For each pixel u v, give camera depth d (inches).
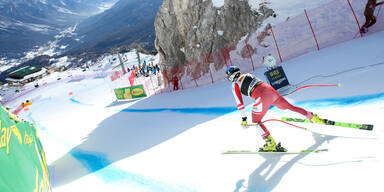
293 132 160.9
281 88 291.0
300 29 530.9
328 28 479.2
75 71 4252.0
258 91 136.3
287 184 113.3
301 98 233.5
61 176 251.6
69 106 1219.9
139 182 172.9
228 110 291.4
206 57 677.3
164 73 809.5
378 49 277.1
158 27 805.2
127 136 329.4
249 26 625.6
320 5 552.7
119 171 207.0
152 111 476.1
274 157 141.8
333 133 142.0
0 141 96.7
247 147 167.6
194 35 717.3
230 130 214.4
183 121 311.4
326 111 179.2
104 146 315.0
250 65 562.3
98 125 500.1
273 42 557.0
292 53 486.6
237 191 123.0
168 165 185.0
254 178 128.3
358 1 472.1
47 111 1283.2
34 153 166.6
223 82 548.1
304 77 303.7
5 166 89.2
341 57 313.7
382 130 126.0
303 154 132.6
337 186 99.9
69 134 501.0
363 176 99.6
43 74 4992.6
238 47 620.1
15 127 136.0
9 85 4943.4
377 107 153.8
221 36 663.1
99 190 181.9
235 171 142.1
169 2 768.9
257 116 141.9
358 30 420.8
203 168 159.8
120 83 1535.4
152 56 2866.6
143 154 231.0
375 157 108.1
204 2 701.9
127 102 815.1
